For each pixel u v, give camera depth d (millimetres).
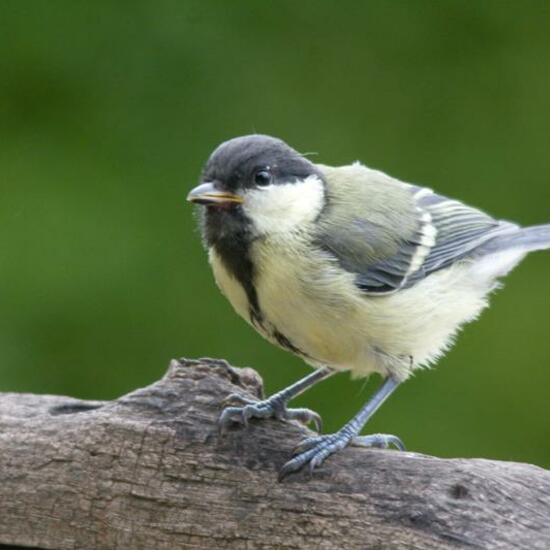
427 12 13078
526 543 6035
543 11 13000
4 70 12797
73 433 6992
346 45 13078
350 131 12938
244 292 7785
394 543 6320
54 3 12891
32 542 7051
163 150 12742
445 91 13023
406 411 12070
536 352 12281
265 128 12883
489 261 8797
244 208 7617
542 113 12914
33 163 12570
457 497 6297
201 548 6762
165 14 12930
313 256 7625
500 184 12844
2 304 12102
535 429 12094
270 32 13070
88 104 12820
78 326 12109
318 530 6539
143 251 12312
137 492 6852
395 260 8078
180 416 6949
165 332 12203
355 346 7793
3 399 7555
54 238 12258
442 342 8383
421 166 12898
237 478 6762
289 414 7832
